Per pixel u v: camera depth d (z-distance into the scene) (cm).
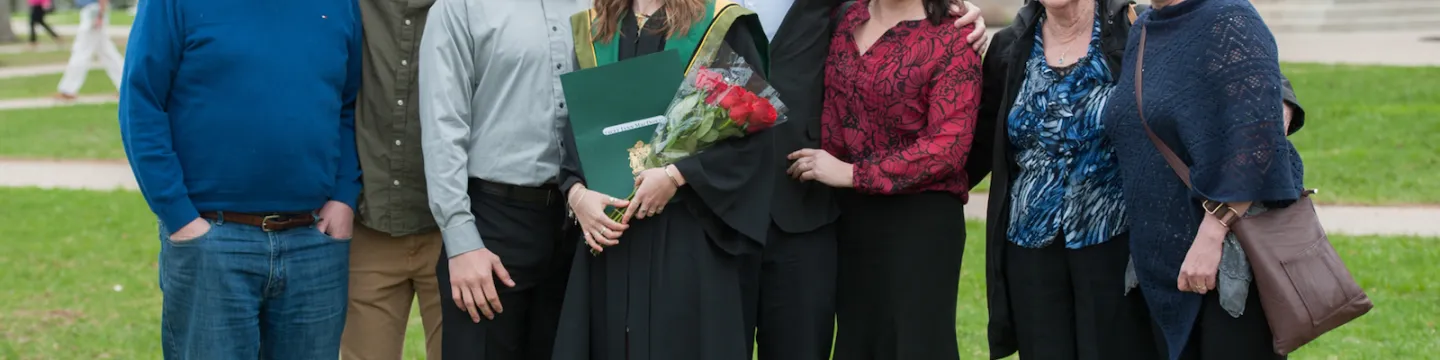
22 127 1384
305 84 365
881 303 409
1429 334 565
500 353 391
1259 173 325
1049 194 380
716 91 357
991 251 402
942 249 404
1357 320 589
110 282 710
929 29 389
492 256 374
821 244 404
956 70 384
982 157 421
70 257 774
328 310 389
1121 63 368
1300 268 336
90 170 1118
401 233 406
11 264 752
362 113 399
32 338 597
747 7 402
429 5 397
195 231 359
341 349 430
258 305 375
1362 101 1323
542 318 403
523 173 376
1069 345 392
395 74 397
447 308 389
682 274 365
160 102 356
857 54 398
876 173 384
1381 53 1916
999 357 415
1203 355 360
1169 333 362
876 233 406
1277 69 331
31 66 2208
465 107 376
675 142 358
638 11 376
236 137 358
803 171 391
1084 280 383
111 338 596
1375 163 999
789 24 396
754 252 379
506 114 376
